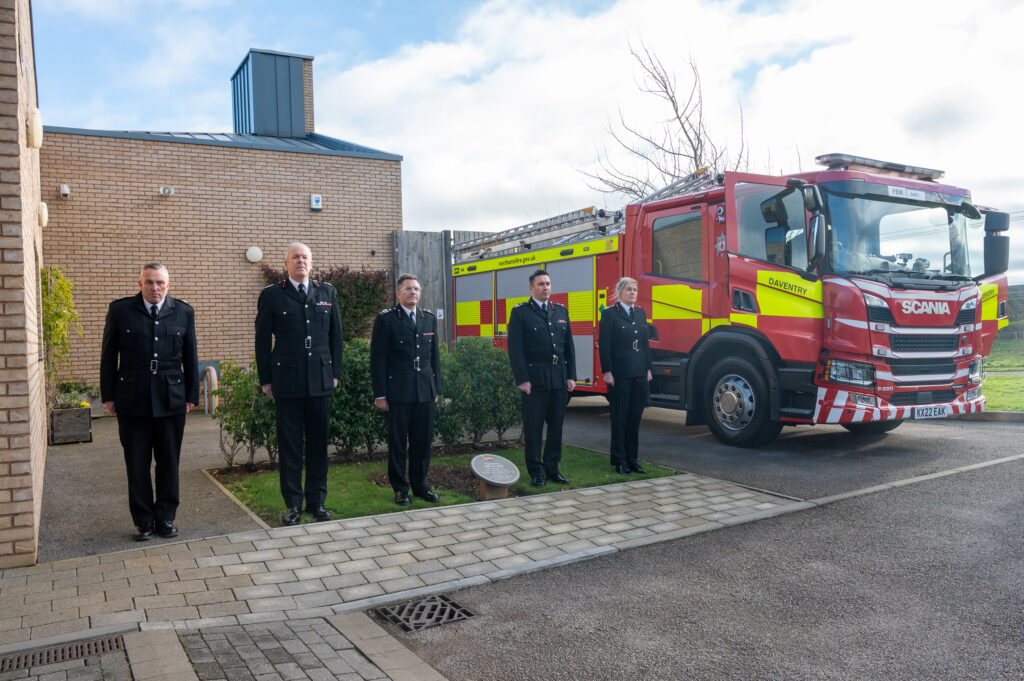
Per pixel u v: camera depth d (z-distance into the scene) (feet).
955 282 26.61
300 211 47.57
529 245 38.78
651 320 30.55
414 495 20.21
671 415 38.06
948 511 18.22
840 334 24.31
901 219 26.32
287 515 17.65
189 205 44.37
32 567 14.40
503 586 13.67
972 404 26.61
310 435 18.25
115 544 15.99
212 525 17.49
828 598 12.90
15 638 11.02
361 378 24.29
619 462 22.86
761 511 18.51
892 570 14.23
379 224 50.14
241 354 45.73
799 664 10.45
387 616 12.29
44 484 22.20
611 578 14.06
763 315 26.02
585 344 34.30
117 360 16.74
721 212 27.50
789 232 25.54
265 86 55.67
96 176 42.01
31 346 16.56
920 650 10.82
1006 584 13.35
